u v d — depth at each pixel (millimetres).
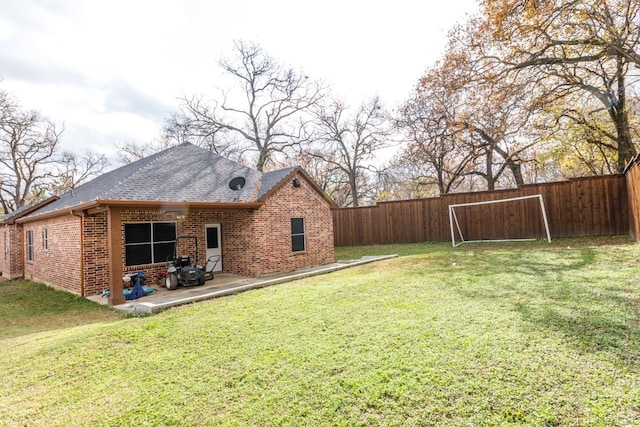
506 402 2762
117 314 7398
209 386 3490
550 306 4945
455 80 13438
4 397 3646
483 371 3260
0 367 4484
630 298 5004
